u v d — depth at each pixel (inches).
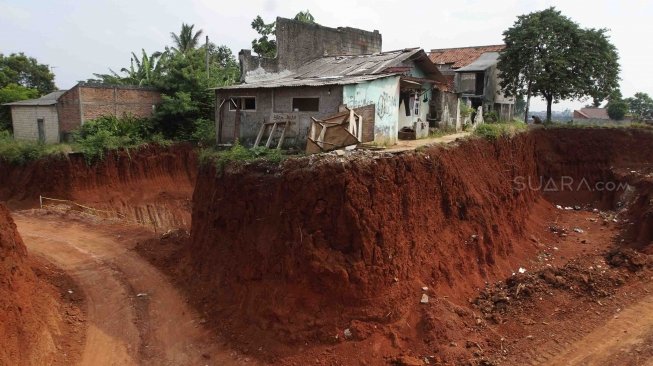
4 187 1149.1
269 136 699.4
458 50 1659.7
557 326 530.9
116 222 1011.3
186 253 734.5
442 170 629.3
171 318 577.9
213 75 1376.7
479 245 639.1
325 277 494.3
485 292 589.6
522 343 499.2
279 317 499.8
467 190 668.7
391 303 499.8
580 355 481.7
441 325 488.1
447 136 887.7
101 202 1128.8
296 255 507.5
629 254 681.0
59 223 975.0
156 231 949.8
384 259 512.1
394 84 765.9
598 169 1119.6
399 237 534.3
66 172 1113.4
